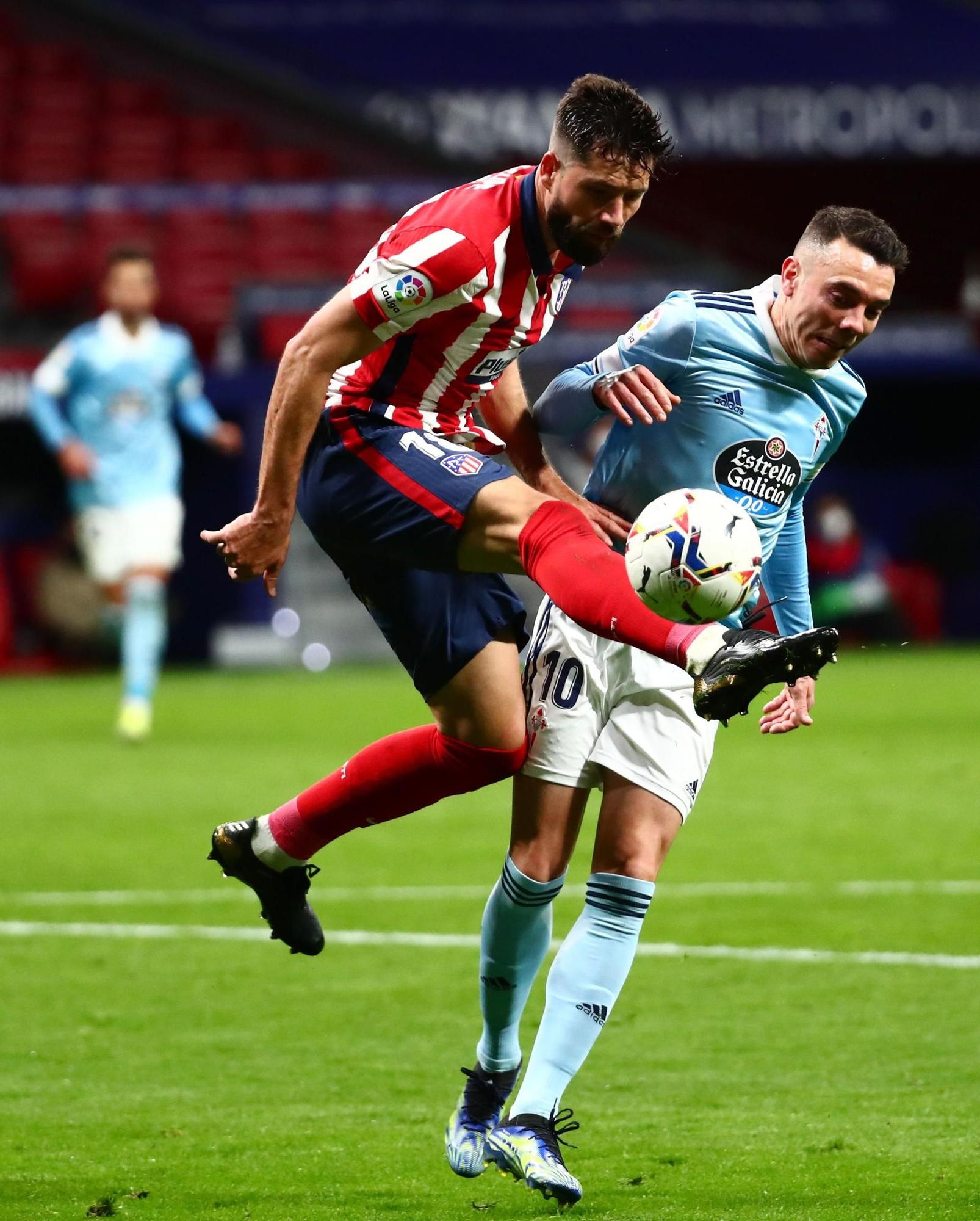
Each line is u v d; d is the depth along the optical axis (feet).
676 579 40.63
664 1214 42.68
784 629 54.29
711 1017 63.62
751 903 84.17
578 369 51.75
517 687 48.37
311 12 341.62
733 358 49.78
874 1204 42.78
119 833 105.70
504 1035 49.26
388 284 44.42
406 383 47.37
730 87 331.16
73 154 302.45
